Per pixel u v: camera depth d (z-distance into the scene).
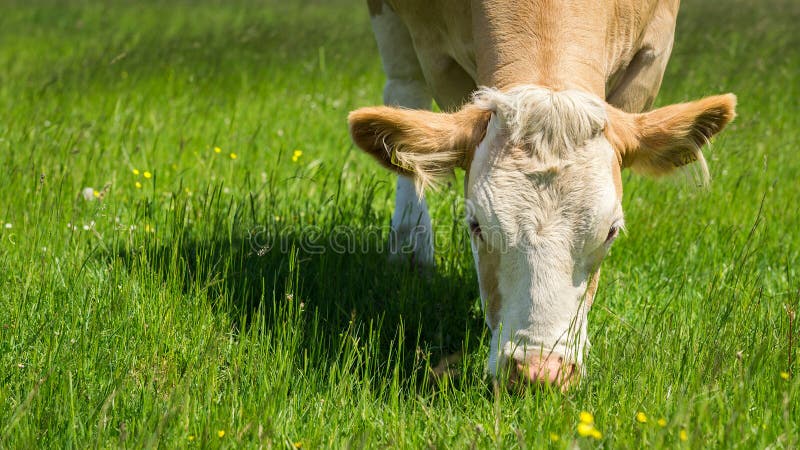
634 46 6.35
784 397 4.34
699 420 4.15
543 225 4.66
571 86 5.04
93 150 8.79
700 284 6.77
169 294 5.84
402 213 7.22
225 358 5.41
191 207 7.79
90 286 6.00
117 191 8.11
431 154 5.02
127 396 4.80
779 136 10.02
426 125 5.00
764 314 5.82
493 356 4.91
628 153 5.08
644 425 4.39
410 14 6.68
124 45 16.36
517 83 5.15
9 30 20.88
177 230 6.75
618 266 7.10
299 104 11.64
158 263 6.54
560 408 4.47
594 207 4.68
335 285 6.48
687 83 11.81
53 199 7.30
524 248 4.66
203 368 5.04
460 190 8.23
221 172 8.77
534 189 4.68
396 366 4.90
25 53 16.88
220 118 10.71
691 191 5.78
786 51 14.73
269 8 27.06
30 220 6.97
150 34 18.55
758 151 9.43
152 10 25.92
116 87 12.23
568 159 4.71
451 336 6.10
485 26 5.56
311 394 5.02
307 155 9.47
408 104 7.55
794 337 5.31
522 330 4.66
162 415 4.49
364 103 11.91
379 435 4.60
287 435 4.53
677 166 5.29
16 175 7.84
